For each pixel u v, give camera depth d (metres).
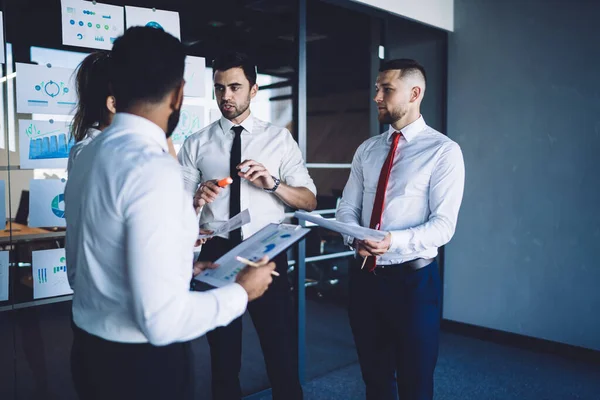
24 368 2.18
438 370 3.32
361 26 3.56
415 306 1.96
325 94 3.35
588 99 3.38
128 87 1.10
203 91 2.67
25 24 2.11
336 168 3.47
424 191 2.01
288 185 2.26
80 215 1.10
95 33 2.30
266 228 1.47
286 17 3.02
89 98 1.53
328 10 3.32
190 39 2.61
